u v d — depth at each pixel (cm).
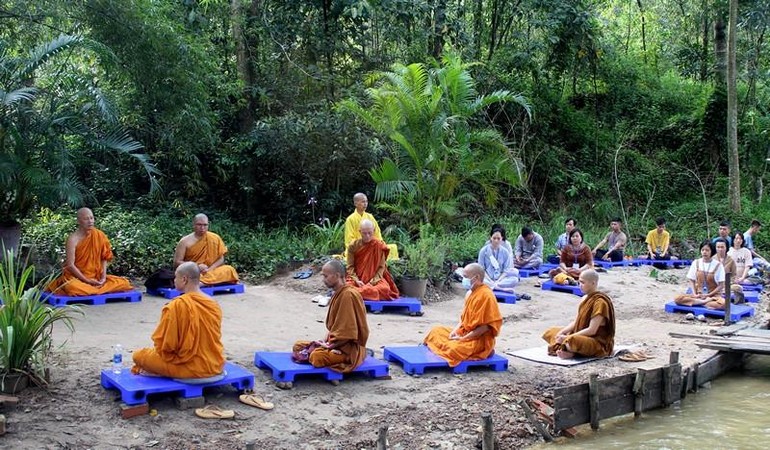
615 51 2414
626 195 2155
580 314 825
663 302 1205
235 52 1655
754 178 2242
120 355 622
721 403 759
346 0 1639
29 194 1052
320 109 1630
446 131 1425
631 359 816
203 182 1603
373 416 624
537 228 1864
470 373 748
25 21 1138
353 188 1691
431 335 794
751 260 1341
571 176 2108
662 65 2664
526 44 2050
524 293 1202
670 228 1981
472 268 755
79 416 560
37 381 598
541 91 2180
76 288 954
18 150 984
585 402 663
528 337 931
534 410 675
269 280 1223
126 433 543
